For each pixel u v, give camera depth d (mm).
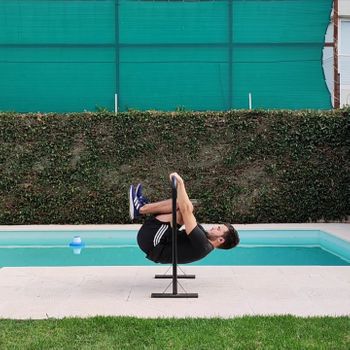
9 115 12688
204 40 14656
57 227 12273
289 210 12961
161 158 12812
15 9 14398
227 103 14719
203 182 12891
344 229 11664
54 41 14461
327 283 6277
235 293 5777
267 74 14773
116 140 12781
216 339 4137
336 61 14852
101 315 4844
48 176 12750
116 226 12430
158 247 5812
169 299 5512
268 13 14758
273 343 4051
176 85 14633
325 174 12969
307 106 14859
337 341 4098
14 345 4027
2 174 12703
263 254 9789
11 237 11438
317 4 14797
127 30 14547
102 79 14547
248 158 12867
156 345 4023
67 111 14523
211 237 5906
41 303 5359
